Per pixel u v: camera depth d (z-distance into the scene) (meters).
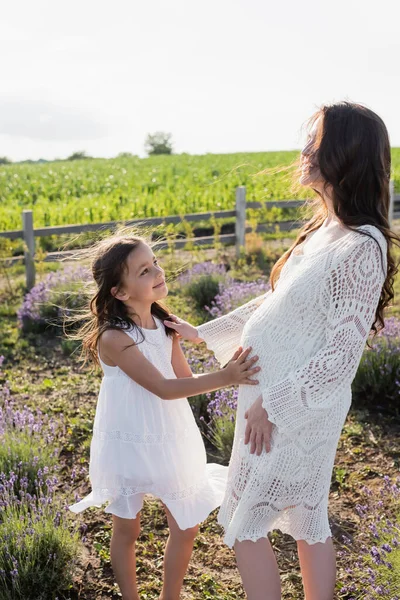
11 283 9.88
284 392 2.16
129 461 2.49
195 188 21.50
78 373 5.96
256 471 2.29
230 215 11.59
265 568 2.33
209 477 2.76
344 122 2.20
